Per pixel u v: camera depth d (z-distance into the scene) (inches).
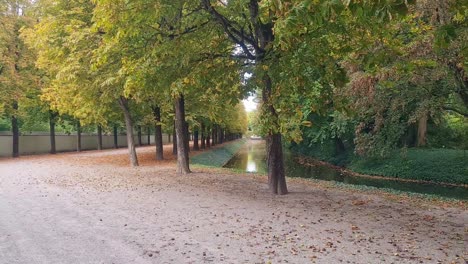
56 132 1804.9
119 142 2112.5
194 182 576.7
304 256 233.1
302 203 409.4
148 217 334.6
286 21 206.7
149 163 935.7
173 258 227.3
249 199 429.4
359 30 346.0
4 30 1031.6
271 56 364.2
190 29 426.3
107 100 699.4
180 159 709.9
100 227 298.4
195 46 435.8
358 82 481.7
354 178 939.3
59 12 706.2
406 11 168.2
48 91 892.6
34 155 1283.2
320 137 1124.5
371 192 513.3
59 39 663.1
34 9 804.6
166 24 435.8
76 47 625.9
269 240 267.0
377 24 308.3
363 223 322.0
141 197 437.4
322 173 1038.4
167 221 320.5
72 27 634.8
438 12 367.2
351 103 545.6
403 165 956.0
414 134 1095.6
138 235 277.0
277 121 367.9
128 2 350.9
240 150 2346.2
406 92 530.9
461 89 468.8
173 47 401.7
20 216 332.5
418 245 258.2
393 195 494.0
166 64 402.9
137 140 2288.4
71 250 240.5
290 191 495.2
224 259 226.5
